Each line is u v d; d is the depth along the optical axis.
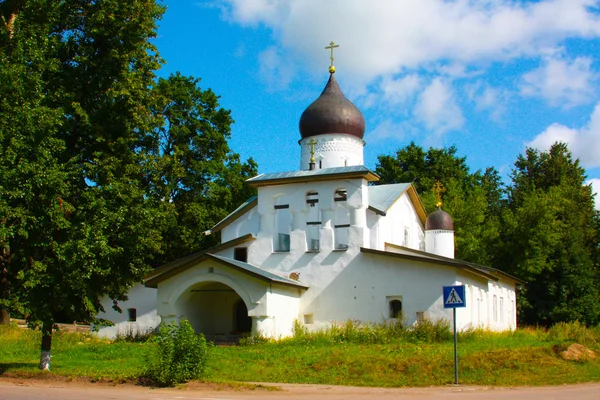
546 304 48.22
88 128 26.22
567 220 55.31
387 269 30.77
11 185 17.78
